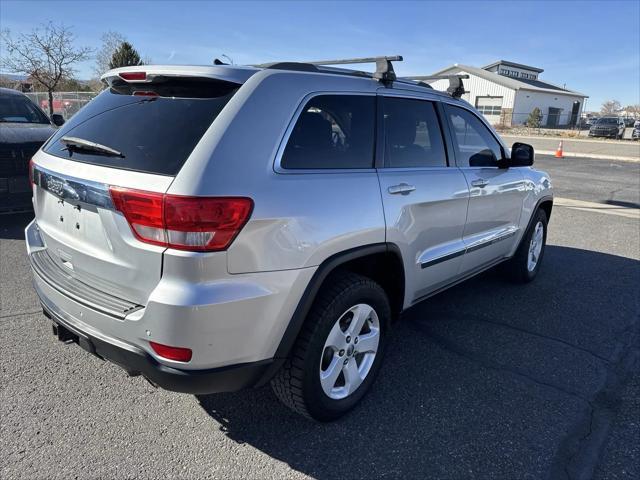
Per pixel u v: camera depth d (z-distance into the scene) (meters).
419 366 3.46
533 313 4.43
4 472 2.37
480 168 3.97
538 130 44.91
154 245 2.11
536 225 5.04
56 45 23.19
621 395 3.18
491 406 3.02
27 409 2.85
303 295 2.42
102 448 2.56
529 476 2.46
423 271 3.37
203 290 2.09
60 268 2.73
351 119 2.84
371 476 2.44
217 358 2.19
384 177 2.94
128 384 3.13
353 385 2.88
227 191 2.12
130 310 2.23
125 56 34.72
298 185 2.40
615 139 36.69
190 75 2.40
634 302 4.73
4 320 3.92
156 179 2.12
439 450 2.62
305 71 2.75
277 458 2.54
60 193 2.50
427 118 3.46
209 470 2.44
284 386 2.59
